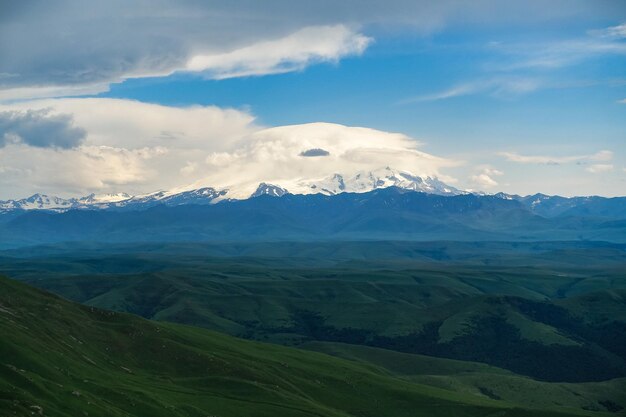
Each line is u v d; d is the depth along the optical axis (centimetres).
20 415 15625
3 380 17412
